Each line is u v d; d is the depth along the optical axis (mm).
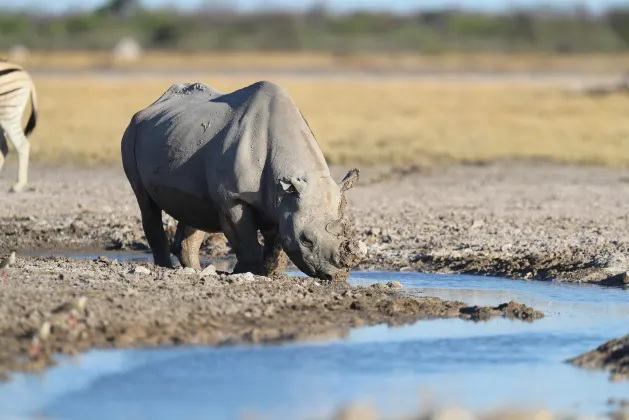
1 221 66125
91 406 31344
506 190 84188
